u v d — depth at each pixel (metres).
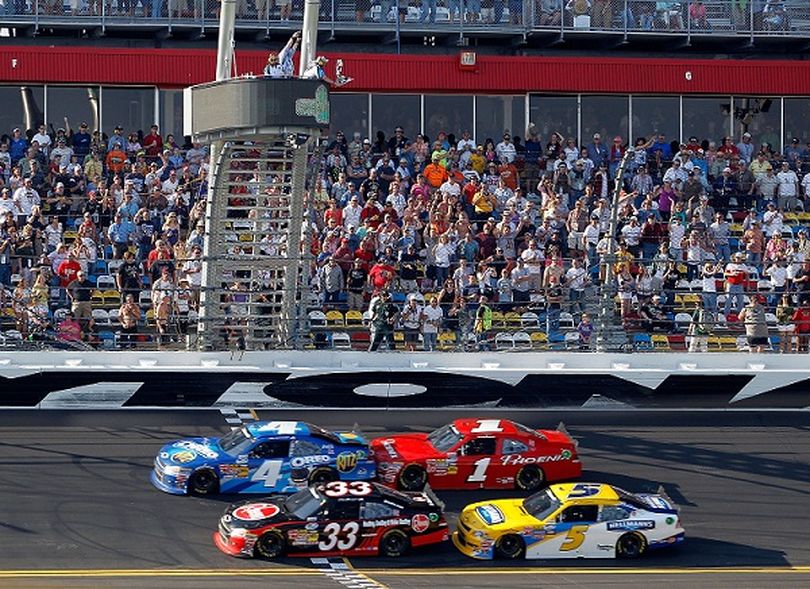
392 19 164.00
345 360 115.50
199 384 113.06
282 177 121.50
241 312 122.62
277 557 83.44
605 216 143.25
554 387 116.38
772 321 131.75
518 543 84.75
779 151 176.25
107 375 112.06
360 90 163.88
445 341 121.81
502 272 128.25
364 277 126.94
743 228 150.25
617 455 105.69
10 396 111.38
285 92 110.94
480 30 165.88
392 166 151.75
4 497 92.56
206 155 150.00
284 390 113.88
